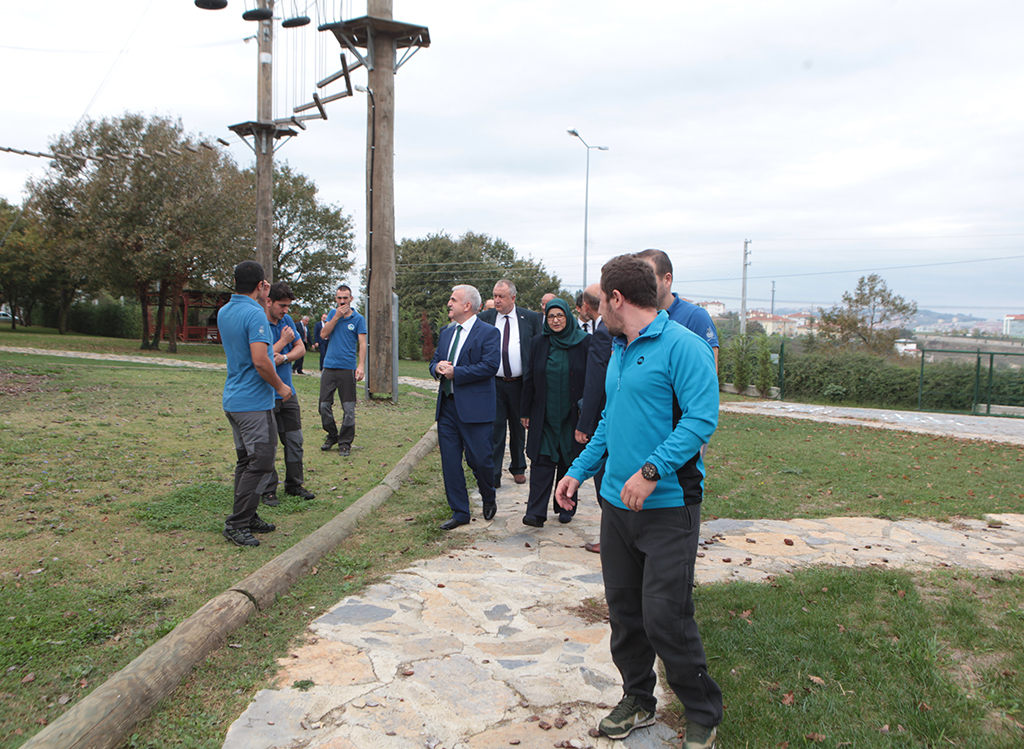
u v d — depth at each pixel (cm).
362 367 810
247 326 454
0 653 296
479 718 276
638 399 255
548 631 361
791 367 2488
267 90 1714
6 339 2828
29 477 578
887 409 2173
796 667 315
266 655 319
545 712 283
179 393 1192
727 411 1775
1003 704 286
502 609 388
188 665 295
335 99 1600
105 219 2675
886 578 433
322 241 3966
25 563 400
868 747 255
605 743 262
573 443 561
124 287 3036
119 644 313
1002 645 342
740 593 401
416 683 301
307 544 451
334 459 782
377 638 343
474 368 543
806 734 262
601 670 320
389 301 1350
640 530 250
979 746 257
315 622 358
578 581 437
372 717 272
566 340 557
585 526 571
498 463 716
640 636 267
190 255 2664
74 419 859
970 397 2166
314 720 268
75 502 522
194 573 404
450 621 368
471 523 571
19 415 857
